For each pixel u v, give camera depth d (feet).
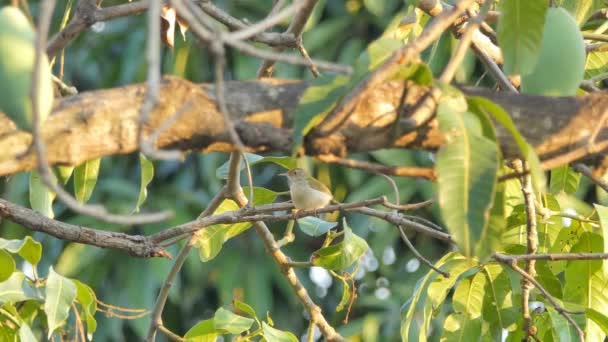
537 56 16.20
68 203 10.98
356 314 58.44
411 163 52.75
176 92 14.75
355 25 55.42
